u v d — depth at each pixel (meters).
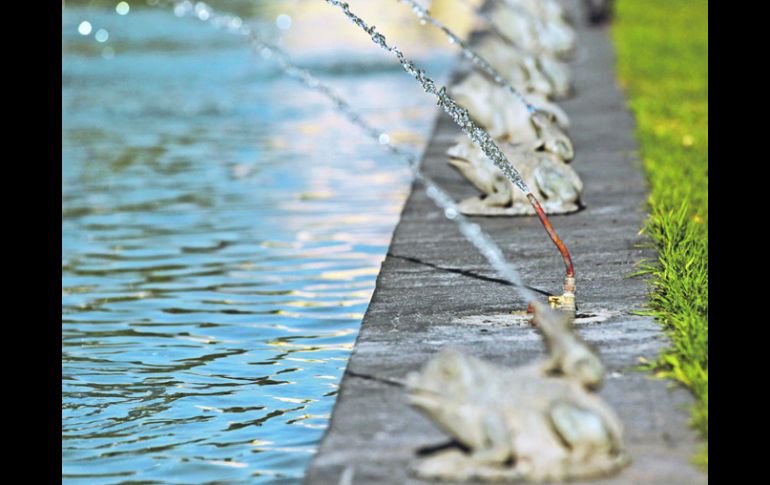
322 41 42.06
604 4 42.69
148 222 20.00
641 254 15.28
